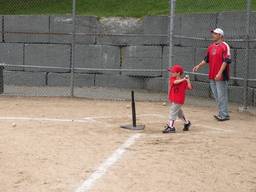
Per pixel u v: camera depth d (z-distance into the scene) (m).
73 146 21.14
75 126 25.66
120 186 16.08
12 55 43.25
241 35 34.94
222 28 36.25
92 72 42.47
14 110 30.75
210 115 30.41
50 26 42.66
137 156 19.67
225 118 28.53
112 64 41.91
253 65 34.31
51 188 15.83
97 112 30.62
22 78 43.41
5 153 19.81
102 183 16.34
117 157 19.45
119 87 41.94
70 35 41.47
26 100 35.25
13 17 43.09
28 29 42.97
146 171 17.72
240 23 35.09
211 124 27.23
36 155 19.59
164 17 40.12
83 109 31.70
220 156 19.92
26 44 43.00
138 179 16.81
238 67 35.19
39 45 42.84
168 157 19.61
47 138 22.58
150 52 40.78
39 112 30.14
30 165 18.25
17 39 43.16
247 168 18.34
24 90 40.34
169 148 21.08
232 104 34.84
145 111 31.34
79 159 19.09
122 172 17.55
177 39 39.19
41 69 43.09
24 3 48.66
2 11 48.19
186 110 32.19
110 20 42.31
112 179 16.75
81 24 42.28
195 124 27.05
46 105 33.09
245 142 22.50
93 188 15.84
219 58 28.20
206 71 37.22
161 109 32.28
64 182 16.41
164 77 40.31
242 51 34.97
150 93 39.66
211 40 35.44
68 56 42.50
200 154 20.17
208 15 37.19
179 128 25.70
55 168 17.92
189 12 40.78
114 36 41.81
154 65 40.75
